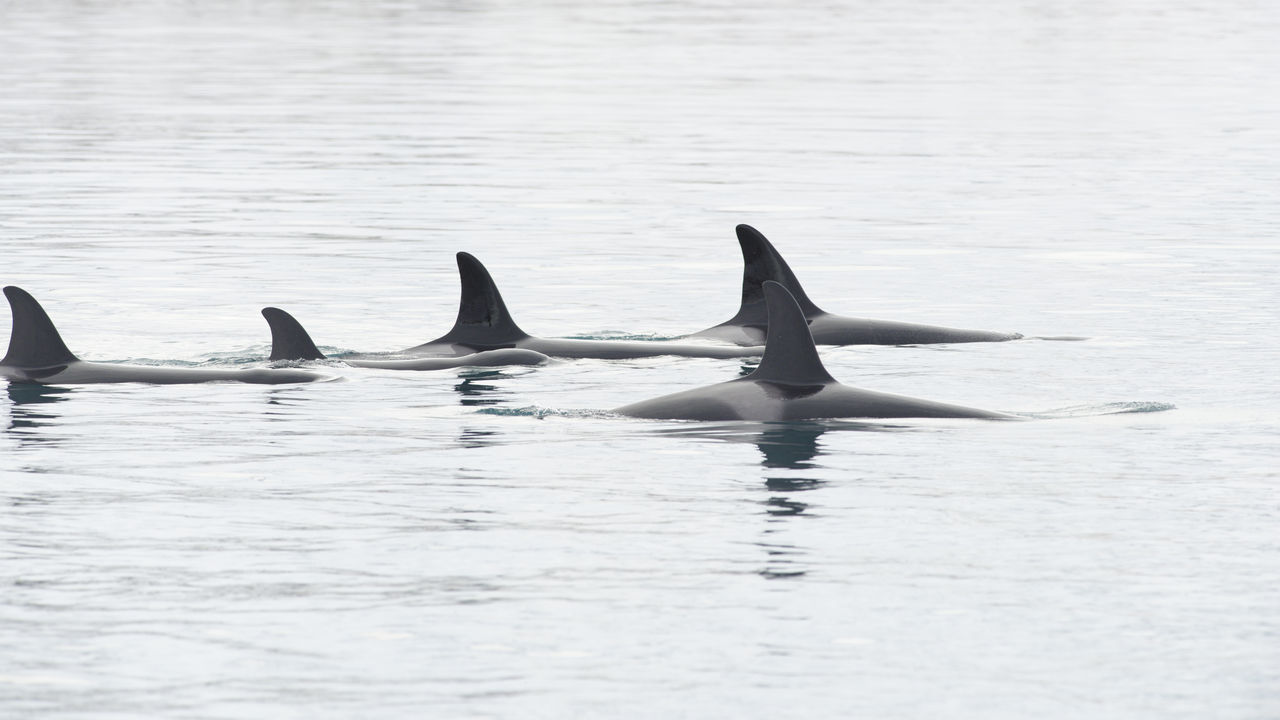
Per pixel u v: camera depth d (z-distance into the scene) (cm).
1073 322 9144
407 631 3838
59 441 6038
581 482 5347
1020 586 4181
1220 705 3400
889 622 3900
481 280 8288
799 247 12312
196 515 4906
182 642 3759
